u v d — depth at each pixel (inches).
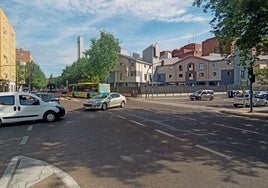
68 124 561.0
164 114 792.3
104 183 211.6
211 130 478.3
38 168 251.0
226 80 2945.4
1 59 2285.9
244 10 532.4
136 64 3043.8
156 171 239.8
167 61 3582.7
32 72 4143.7
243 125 550.9
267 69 855.7
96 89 2021.4
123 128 499.8
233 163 265.3
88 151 314.8
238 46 626.8
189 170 242.7
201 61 3142.2
